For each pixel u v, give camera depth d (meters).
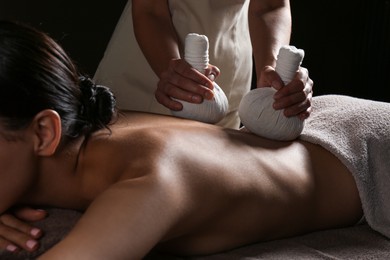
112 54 2.31
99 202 1.26
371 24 3.65
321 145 1.66
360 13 3.68
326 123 1.73
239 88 2.32
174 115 1.68
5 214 1.42
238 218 1.46
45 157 1.39
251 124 1.63
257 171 1.50
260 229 1.52
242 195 1.45
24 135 1.33
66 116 1.38
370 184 1.67
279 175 1.54
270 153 1.57
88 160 1.42
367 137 1.71
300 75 1.64
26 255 1.36
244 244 1.52
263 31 1.95
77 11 3.58
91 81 1.45
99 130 1.45
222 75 2.24
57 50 1.39
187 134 1.47
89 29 3.62
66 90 1.37
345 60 3.74
